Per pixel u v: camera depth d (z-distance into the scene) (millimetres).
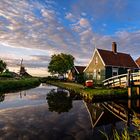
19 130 8461
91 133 8195
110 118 11234
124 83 22969
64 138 7551
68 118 10836
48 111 12781
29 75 103750
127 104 17672
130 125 9570
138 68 40875
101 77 36906
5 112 12203
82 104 16391
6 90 27328
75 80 57156
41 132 8258
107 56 38688
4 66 92250
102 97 19484
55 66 74688
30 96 21438
